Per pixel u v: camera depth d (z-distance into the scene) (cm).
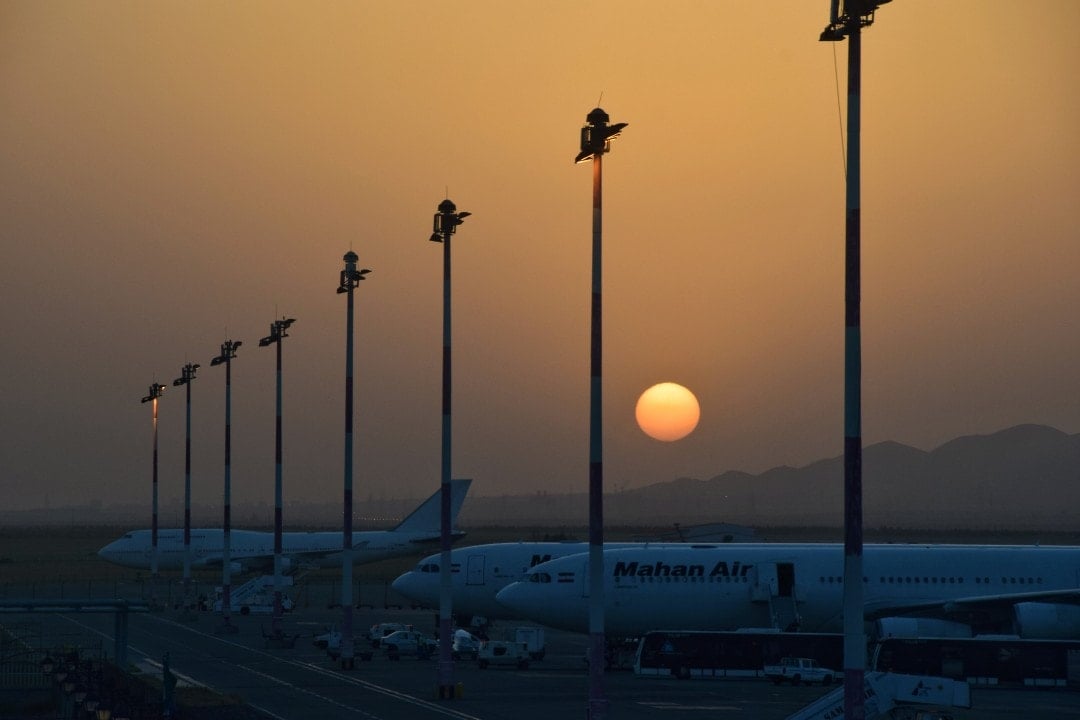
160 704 10562
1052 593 13975
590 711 8512
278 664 14775
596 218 8719
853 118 7062
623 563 14725
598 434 8638
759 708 11100
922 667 12912
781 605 14525
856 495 6912
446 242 11294
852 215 7025
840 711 9519
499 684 12888
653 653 13588
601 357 8650
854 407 6938
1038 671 12781
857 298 6988
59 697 11619
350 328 13625
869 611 15088
